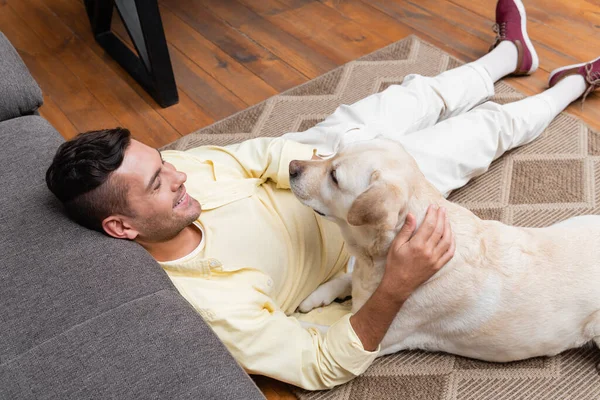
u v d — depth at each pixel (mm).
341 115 1981
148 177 1263
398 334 1507
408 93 2020
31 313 1121
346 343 1391
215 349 1089
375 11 2875
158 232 1329
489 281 1385
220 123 2344
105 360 1040
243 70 2613
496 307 1394
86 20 2949
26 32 2906
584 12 2723
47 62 2725
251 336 1344
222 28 2854
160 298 1153
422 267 1318
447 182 1852
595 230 1477
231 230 1473
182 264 1362
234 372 1062
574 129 2164
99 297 1142
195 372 1033
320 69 2584
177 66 2658
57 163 1236
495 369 1535
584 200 1920
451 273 1388
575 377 1500
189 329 1104
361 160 1356
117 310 1118
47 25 2938
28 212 1300
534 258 1407
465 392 1498
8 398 998
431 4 2877
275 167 1597
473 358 1562
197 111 2436
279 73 2584
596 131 2148
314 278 1620
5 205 1318
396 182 1298
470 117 1927
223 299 1340
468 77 2129
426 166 1816
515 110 1982
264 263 1495
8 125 1553
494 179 2023
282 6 2961
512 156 2094
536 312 1395
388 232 1335
